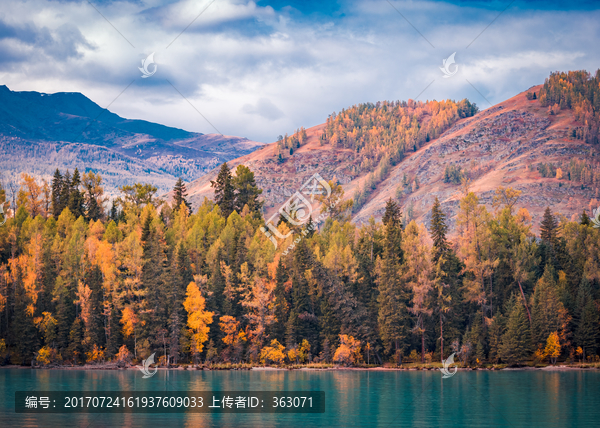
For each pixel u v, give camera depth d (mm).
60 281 116438
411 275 118000
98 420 54594
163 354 108875
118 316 112062
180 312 111688
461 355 107562
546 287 112938
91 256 123750
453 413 58875
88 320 110812
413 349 114125
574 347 111438
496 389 77375
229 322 110750
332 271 117375
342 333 109688
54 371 101812
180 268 117250
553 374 97750
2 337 116625
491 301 118875
